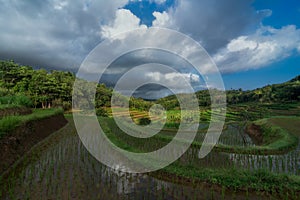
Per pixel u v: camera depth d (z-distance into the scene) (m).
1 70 39.81
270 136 16.59
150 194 6.34
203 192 6.52
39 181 7.00
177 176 7.58
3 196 5.93
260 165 9.26
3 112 15.16
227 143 15.95
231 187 6.71
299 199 6.01
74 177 7.44
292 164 9.38
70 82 47.16
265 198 6.16
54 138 14.82
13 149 9.62
